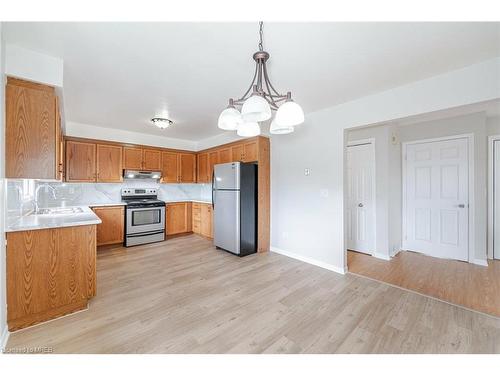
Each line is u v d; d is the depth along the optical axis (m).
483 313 2.00
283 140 3.73
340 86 2.43
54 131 1.90
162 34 1.61
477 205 3.22
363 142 3.74
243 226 3.66
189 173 5.30
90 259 2.12
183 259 3.47
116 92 2.62
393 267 3.13
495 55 1.86
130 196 4.65
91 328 1.79
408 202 3.88
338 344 1.62
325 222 3.13
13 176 1.72
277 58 1.91
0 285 1.55
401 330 1.78
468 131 3.28
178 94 2.68
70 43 1.71
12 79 1.74
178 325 1.84
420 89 2.29
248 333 1.74
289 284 2.60
